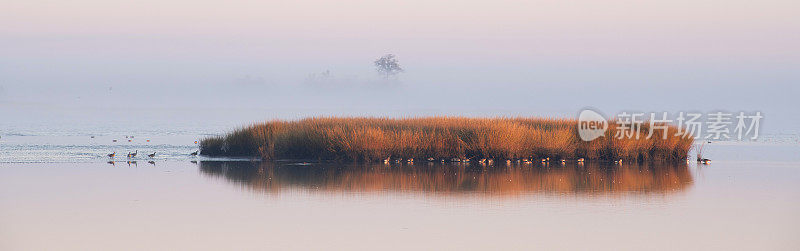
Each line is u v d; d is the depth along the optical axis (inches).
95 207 1969.7
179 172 2778.1
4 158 3275.1
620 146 3346.5
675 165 3206.2
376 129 3388.3
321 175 2721.5
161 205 2007.9
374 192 2276.1
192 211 1925.4
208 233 1672.0
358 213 1913.1
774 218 1882.4
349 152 3262.8
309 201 2095.2
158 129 6796.3
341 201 2098.9
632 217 1883.6
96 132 5999.0
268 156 3329.2
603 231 1718.8
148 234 1658.5
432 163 3203.7
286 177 2650.1
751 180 2635.3
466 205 2042.3
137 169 2866.6
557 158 3336.6
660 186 2456.9
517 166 3110.2
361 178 2632.9
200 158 3398.1
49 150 3762.3
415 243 1594.5
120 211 1915.6
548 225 1780.3
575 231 1716.3
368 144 3245.6
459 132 3348.9
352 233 1680.6
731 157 3688.5
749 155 3818.9
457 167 3046.3
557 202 2103.8
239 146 3540.8
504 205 2047.2
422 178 2647.6
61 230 1694.1
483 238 1642.5
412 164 3159.5
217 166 3029.0
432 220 1828.2
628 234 1689.2
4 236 1631.4
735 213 1946.4
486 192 2290.8
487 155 3275.1
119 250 1520.7
